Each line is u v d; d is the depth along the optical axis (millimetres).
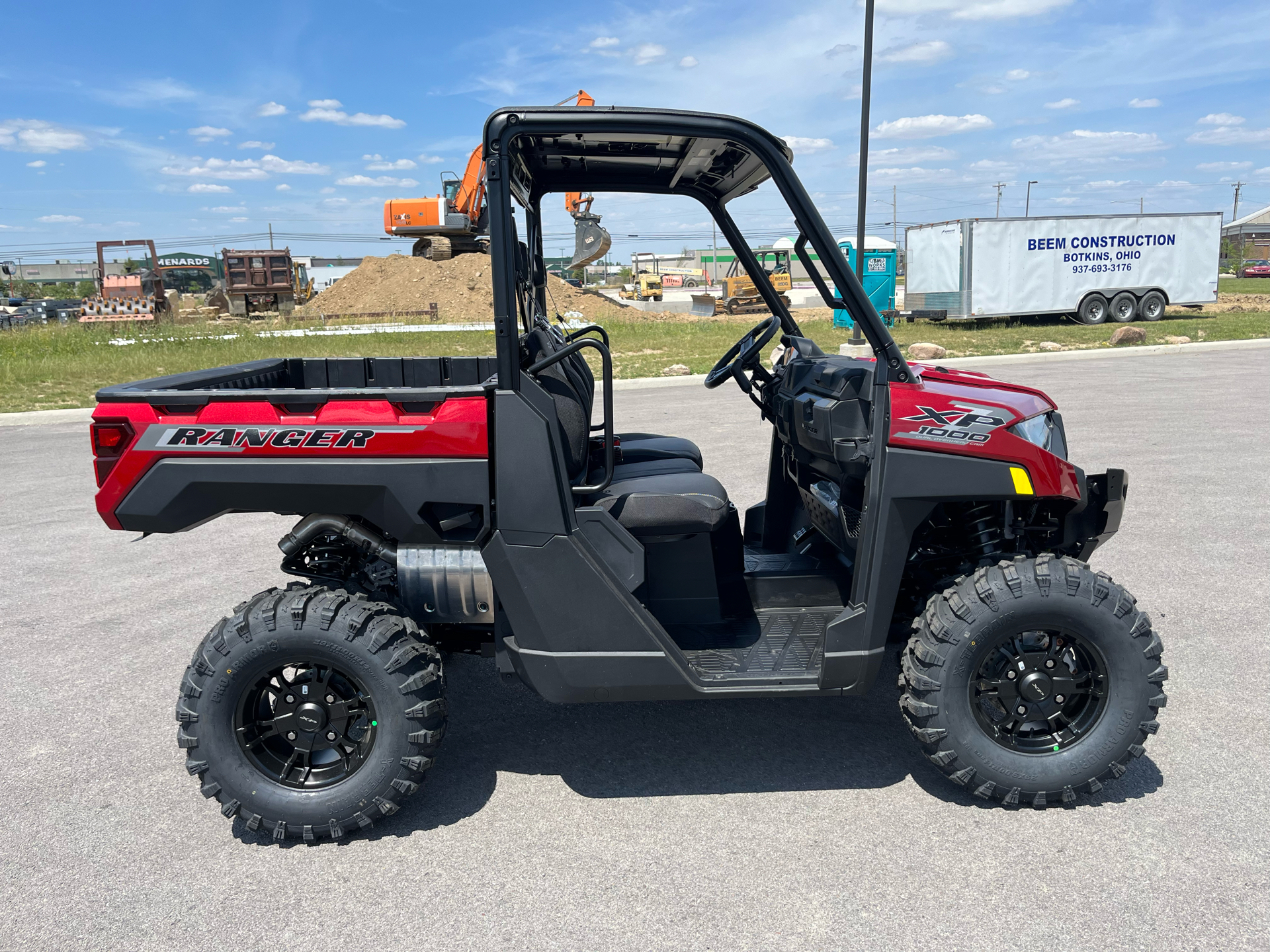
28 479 8188
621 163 3266
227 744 2779
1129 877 2516
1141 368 13719
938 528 3293
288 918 2461
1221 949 2219
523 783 3162
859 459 2904
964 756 2812
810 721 3553
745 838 2777
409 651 2754
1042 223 21547
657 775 3184
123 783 3207
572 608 2789
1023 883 2502
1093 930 2301
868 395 2955
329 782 2812
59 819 2982
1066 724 2926
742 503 6477
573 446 3002
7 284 86188
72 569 5680
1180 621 4297
